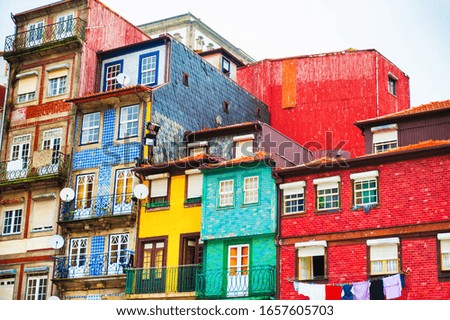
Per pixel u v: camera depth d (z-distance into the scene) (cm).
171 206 3412
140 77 3872
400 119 3297
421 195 2805
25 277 3709
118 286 3428
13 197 3888
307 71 4428
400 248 2789
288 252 3041
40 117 3956
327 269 2925
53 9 4103
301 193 3102
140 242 3428
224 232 3200
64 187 3744
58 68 3966
